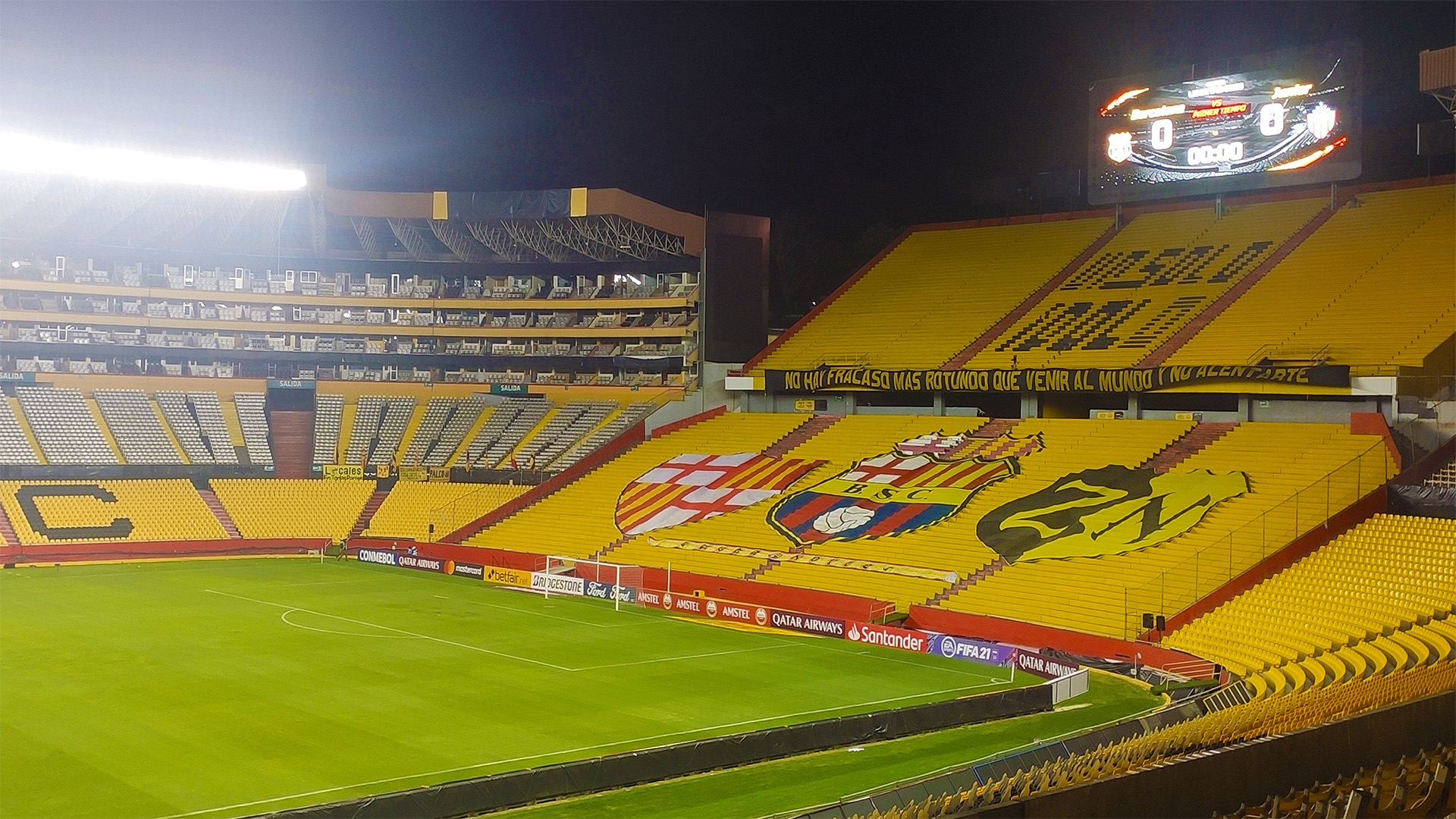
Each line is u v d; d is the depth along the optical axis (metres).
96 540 70.62
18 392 79.06
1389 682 30.38
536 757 31.03
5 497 71.50
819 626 50.91
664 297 82.06
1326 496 49.28
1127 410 66.19
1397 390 52.88
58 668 40.03
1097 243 77.50
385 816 24.97
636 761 29.11
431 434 84.50
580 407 83.94
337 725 33.62
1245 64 68.81
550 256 87.19
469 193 81.12
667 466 73.56
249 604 55.00
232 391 85.94
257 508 77.62
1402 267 61.25
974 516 57.47
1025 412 69.56
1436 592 39.41
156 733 32.25
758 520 63.16
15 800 26.53
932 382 68.00
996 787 22.59
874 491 63.16
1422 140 67.44
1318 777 24.47
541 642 47.28
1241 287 66.19
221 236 88.62
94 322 81.88
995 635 47.09
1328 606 41.19
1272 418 59.81
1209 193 70.19
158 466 77.25
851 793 28.08
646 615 55.31
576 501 72.25
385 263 87.56
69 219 84.31
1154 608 44.97
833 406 77.12
